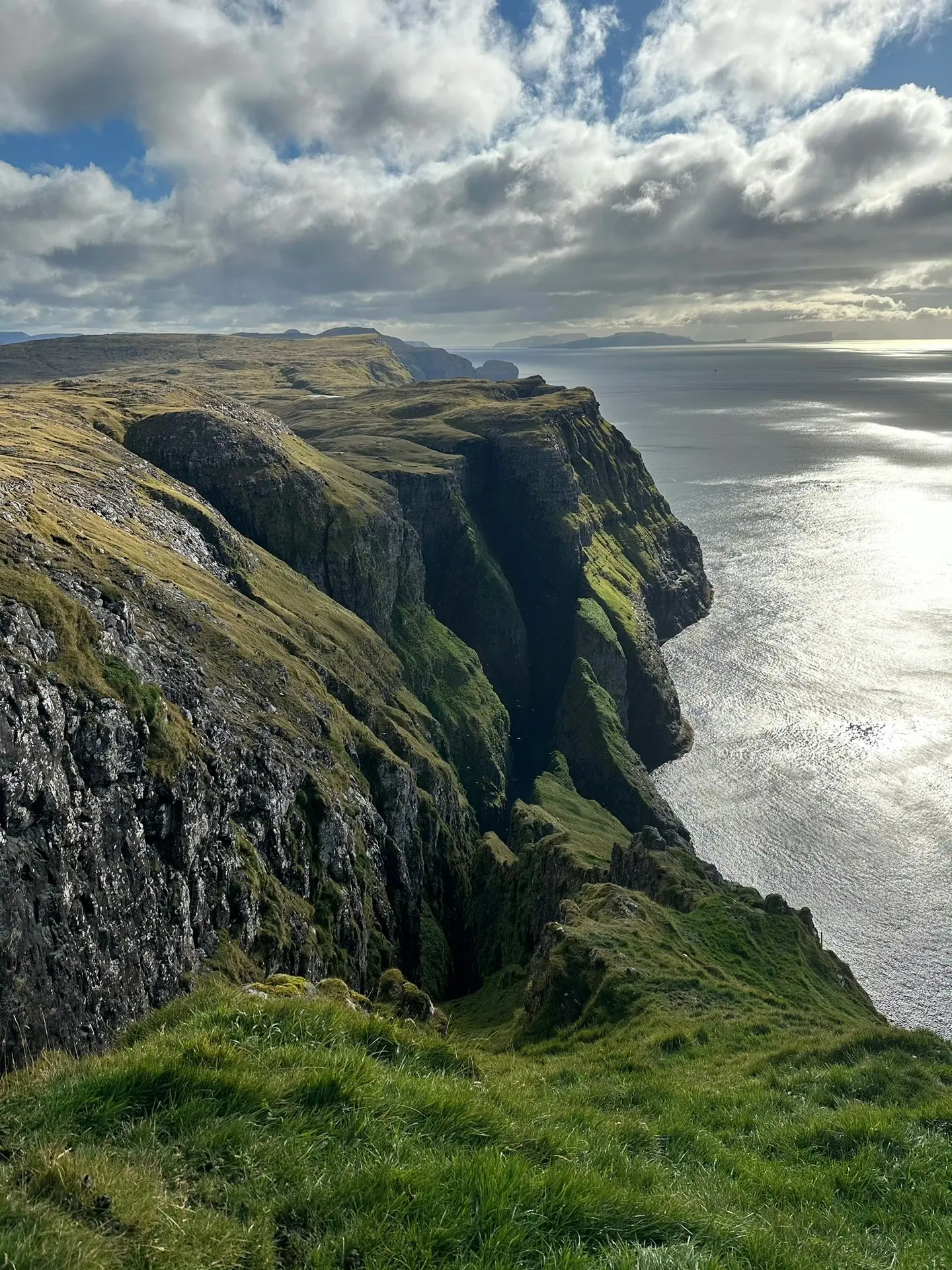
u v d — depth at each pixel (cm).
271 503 14938
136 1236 843
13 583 4956
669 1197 1062
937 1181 1348
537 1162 1123
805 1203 1236
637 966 4231
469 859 12600
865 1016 4703
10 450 10106
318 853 7775
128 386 18288
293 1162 1019
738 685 18362
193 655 7656
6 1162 972
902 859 11388
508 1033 4628
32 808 3884
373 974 7988
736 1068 2355
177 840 5194
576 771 16825
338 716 10175
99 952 4025
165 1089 1145
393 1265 852
